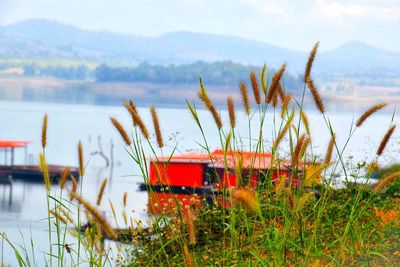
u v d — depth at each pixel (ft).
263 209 38.47
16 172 447.42
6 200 364.58
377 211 59.47
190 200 69.00
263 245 34.27
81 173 32.71
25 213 319.47
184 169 141.49
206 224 63.31
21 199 366.22
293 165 32.83
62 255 33.19
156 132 32.73
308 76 32.78
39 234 240.53
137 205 279.90
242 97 33.94
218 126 33.47
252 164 34.04
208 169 134.72
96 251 33.30
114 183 412.16
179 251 55.36
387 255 46.91
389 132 33.32
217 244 60.39
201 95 33.35
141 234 56.44
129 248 53.36
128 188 384.47
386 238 51.75
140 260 54.80
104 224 25.13
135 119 32.14
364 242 37.22
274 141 34.12
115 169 565.53
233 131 33.32
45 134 32.07
